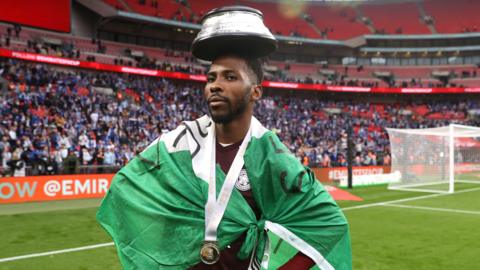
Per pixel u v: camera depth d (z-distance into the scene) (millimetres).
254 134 1572
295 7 46406
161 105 27250
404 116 39781
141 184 1525
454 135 18406
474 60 44344
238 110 1459
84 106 21594
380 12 47750
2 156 13898
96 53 31500
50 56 25453
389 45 45062
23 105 19094
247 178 1501
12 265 5758
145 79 31266
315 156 22422
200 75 32812
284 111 33906
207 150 1555
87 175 13664
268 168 1499
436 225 9094
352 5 47969
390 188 17688
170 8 38562
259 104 33156
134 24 36250
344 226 1544
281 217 1487
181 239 1433
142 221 1470
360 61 46031
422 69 44969
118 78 28406
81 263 5891
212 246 1383
